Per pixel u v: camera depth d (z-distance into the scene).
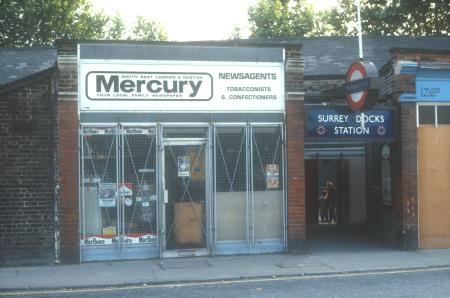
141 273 11.18
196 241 12.88
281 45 13.20
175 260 12.53
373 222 16.28
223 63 12.97
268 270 11.45
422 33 28.75
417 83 14.00
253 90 13.10
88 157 12.39
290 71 13.23
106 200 12.45
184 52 12.79
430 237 14.06
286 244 13.21
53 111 12.25
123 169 12.52
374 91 12.09
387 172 14.94
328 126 13.55
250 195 13.13
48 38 32.03
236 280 10.70
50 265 12.08
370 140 13.74
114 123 12.46
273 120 13.18
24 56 16.97
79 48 12.30
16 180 12.11
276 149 13.23
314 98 15.00
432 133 14.09
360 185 18.19
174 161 12.82
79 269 11.63
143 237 12.59
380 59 17.48
